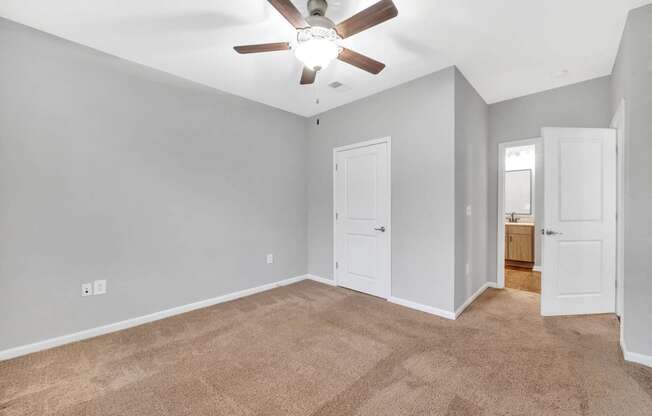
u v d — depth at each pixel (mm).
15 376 1948
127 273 2725
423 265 3061
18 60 2193
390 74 3018
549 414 1566
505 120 3844
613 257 2920
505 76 3131
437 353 2211
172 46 2512
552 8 2045
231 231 3512
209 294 3309
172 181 3014
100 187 2570
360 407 1637
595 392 1738
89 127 2510
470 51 2605
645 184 2041
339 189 3967
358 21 1744
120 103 2676
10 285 2180
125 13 2086
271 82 3209
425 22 2197
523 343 2355
